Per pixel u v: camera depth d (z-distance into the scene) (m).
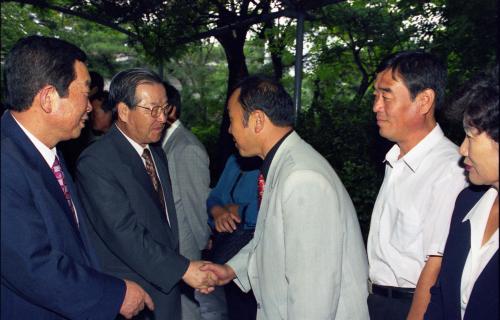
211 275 2.68
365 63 12.62
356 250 2.21
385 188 2.35
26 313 2.06
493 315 1.65
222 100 18.34
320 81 13.90
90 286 2.12
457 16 8.46
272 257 2.16
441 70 2.18
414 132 2.22
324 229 2.03
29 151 2.06
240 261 2.77
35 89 2.05
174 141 3.59
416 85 2.16
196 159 3.50
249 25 9.92
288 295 2.07
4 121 2.10
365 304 2.21
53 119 2.11
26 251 1.96
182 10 8.87
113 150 2.69
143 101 2.70
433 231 2.10
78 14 9.11
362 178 5.34
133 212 2.67
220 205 3.38
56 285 2.03
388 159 2.37
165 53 9.59
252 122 2.27
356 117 5.91
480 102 1.60
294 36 11.82
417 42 10.84
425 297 2.09
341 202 2.18
